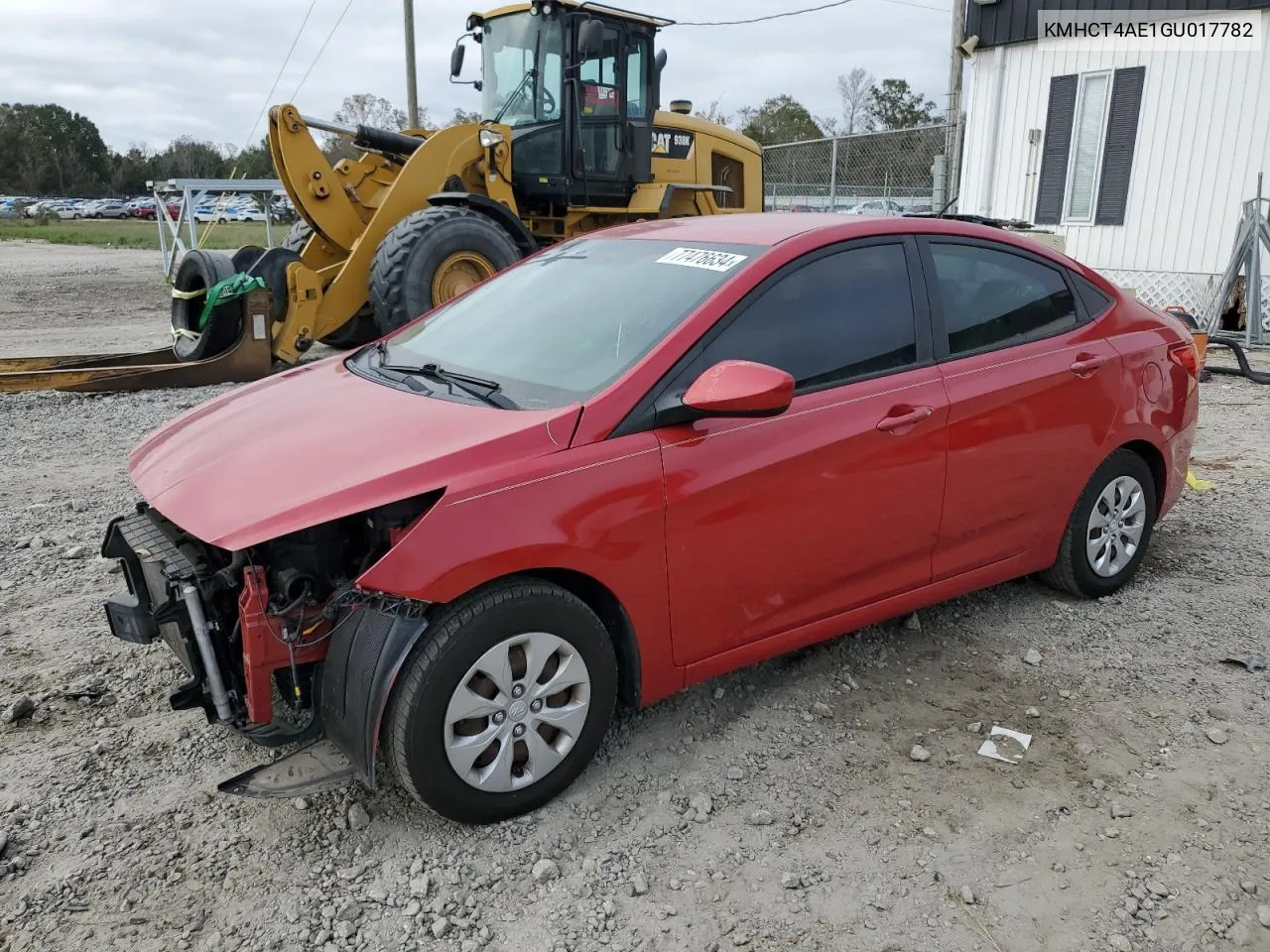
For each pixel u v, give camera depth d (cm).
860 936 249
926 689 368
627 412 295
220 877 269
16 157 9819
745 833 288
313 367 403
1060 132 1280
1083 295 423
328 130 961
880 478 344
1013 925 253
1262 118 1095
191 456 317
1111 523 435
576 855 278
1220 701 358
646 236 394
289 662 276
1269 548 502
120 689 361
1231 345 927
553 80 976
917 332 362
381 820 291
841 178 1680
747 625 327
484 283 425
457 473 271
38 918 253
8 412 781
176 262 2020
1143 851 279
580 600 292
